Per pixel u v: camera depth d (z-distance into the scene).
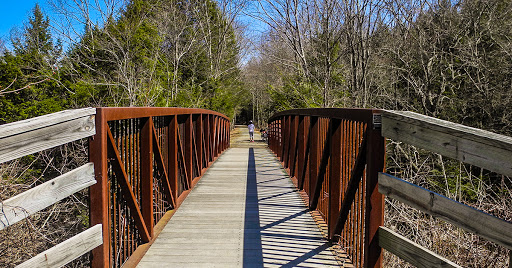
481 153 1.27
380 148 1.96
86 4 12.16
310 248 2.94
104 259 1.90
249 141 21.94
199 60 19.52
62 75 10.68
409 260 1.70
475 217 1.28
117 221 2.71
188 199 4.52
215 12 23.11
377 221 1.98
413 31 11.86
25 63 9.93
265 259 2.72
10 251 3.54
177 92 15.72
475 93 10.70
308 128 4.61
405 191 1.70
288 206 4.19
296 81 14.37
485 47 11.18
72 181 1.68
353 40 12.41
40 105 9.10
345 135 2.83
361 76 12.58
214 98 20.34
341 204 2.88
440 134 1.48
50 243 4.51
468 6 10.98
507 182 5.68
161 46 14.74
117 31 11.78
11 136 1.34
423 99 11.33
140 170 2.97
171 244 3.03
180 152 4.38
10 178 3.88
